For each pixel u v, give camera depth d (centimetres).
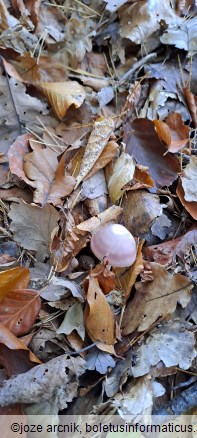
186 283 52
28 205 53
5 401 46
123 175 56
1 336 48
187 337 51
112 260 51
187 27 67
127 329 51
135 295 53
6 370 48
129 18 67
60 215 55
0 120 60
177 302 53
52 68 65
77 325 50
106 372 49
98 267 52
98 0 68
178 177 58
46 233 53
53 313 51
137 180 57
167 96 64
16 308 50
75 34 66
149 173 59
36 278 52
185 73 67
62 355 49
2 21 64
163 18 68
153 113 63
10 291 50
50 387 47
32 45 65
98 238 52
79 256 54
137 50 68
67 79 65
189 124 64
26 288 51
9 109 60
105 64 67
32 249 54
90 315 49
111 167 58
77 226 54
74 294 50
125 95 64
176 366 50
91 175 58
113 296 53
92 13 69
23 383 47
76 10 68
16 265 53
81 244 54
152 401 48
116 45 67
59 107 61
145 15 66
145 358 50
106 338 50
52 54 66
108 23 68
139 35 67
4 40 64
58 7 68
